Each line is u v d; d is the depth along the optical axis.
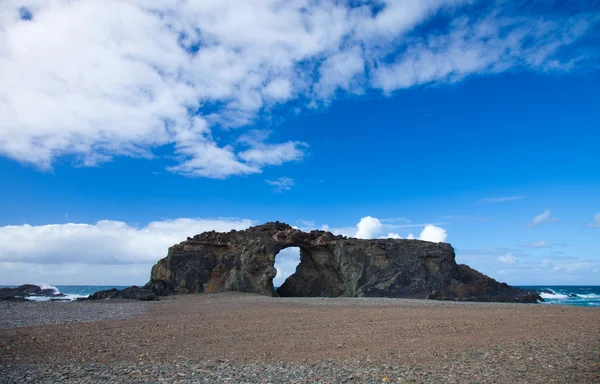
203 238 66.88
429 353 15.15
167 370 13.21
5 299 58.75
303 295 68.81
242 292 59.19
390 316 27.34
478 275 68.50
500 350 15.22
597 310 31.06
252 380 11.88
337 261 68.06
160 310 34.69
